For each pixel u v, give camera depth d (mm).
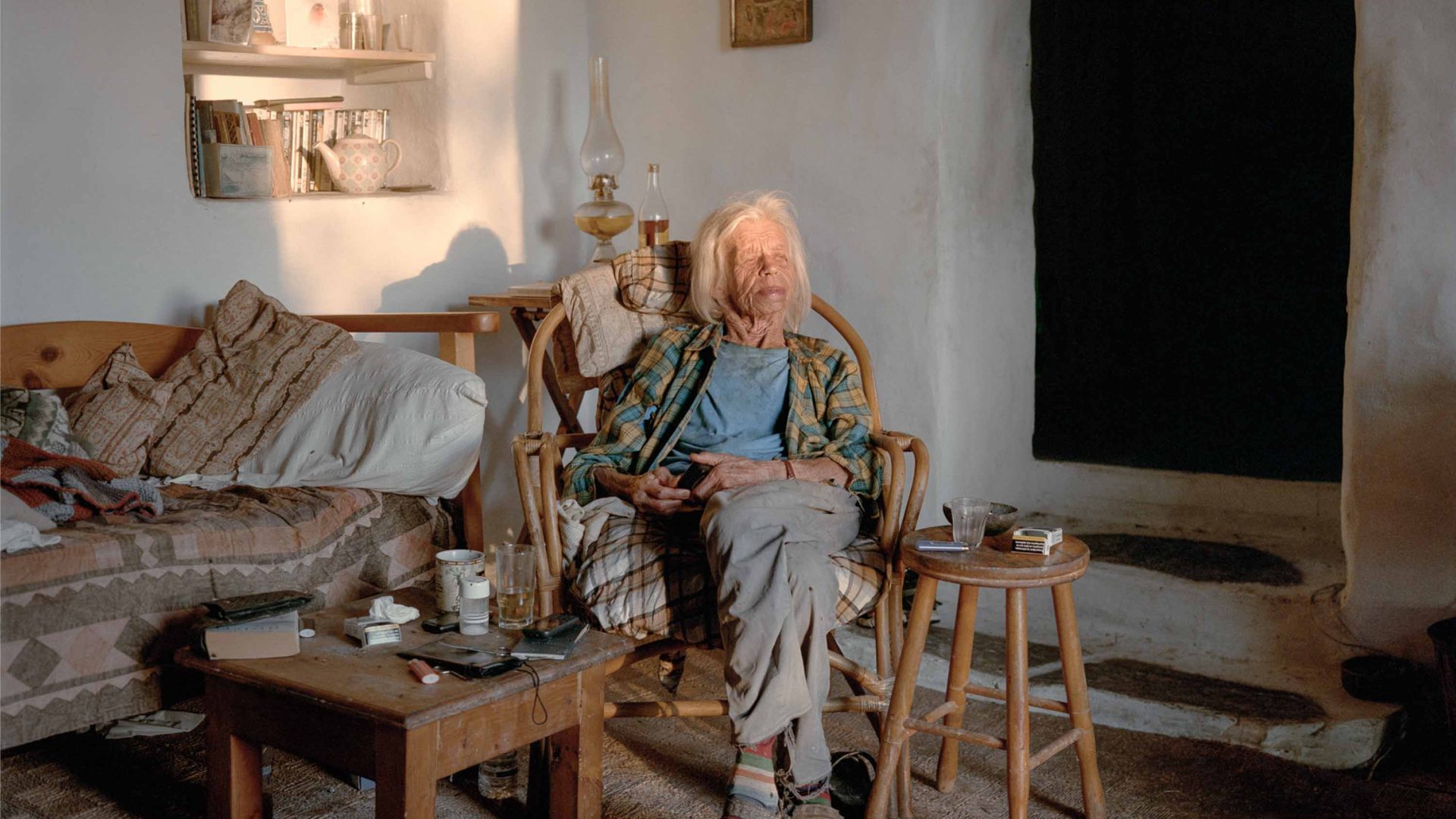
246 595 2076
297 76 3688
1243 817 2248
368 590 2582
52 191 2746
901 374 3330
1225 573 2949
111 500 2369
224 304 2914
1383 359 2562
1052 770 2455
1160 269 3357
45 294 2752
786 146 3467
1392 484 2586
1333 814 2252
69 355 2748
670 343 2578
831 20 3326
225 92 3516
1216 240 3275
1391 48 2488
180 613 2238
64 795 2301
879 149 3283
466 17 3557
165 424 2719
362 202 3355
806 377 2553
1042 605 3152
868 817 2184
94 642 2129
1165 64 3283
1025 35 3424
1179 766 2463
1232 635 2846
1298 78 3123
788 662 2012
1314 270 3156
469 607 2100
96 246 2824
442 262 3564
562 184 3881
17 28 2666
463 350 2855
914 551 2152
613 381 2676
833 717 2752
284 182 3221
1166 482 3408
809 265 3471
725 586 2070
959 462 3434
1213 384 3326
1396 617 2619
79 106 2775
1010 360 3512
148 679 2201
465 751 1857
